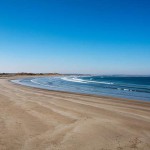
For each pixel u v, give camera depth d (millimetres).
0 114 10836
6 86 33375
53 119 10109
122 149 6551
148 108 14789
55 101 16422
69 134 7844
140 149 6578
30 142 6988
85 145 6824
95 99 19312
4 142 6891
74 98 19453
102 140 7285
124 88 36281
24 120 9773
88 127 8773
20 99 16859
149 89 34219
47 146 6688
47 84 46625
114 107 14539
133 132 8289
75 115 11141
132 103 17266
